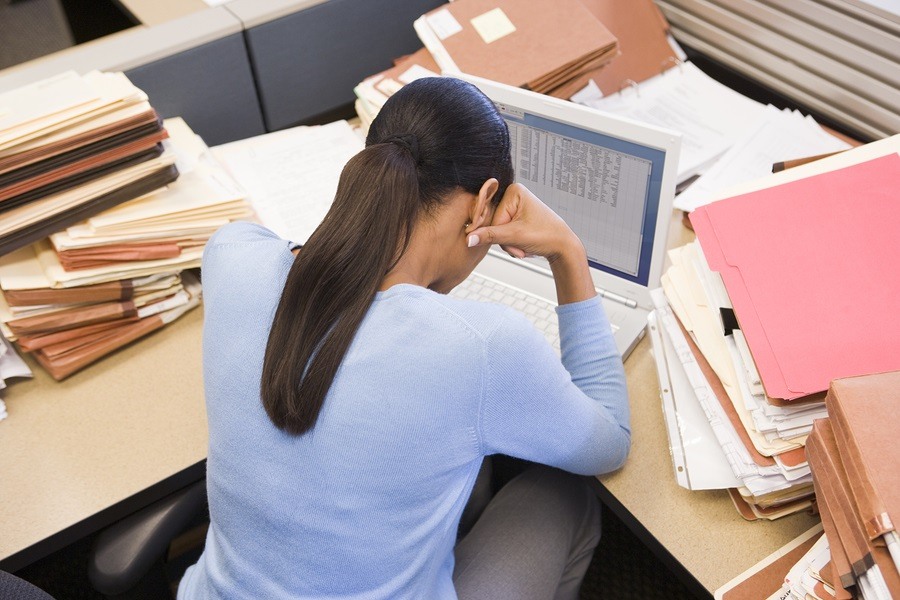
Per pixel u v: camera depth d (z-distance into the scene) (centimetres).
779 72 152
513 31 146
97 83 119
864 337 89
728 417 95
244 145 147
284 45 154
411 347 71
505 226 91
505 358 74
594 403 91
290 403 70
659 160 103
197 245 124
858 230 97
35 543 99
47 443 110
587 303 99
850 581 74
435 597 86
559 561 102
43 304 116
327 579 75
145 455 108
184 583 88
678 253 111
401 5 163
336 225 72
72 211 114
